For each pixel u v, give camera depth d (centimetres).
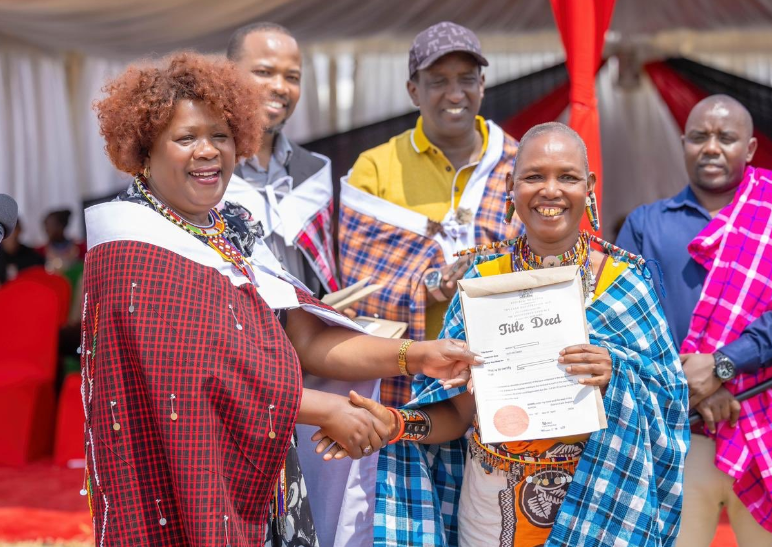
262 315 245
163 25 686
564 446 257
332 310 287
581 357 246
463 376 263
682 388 268
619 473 253
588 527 252
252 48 370
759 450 322
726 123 349
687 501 337
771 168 666
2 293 718
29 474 653
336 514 306
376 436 265
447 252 360
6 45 841
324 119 909
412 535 276
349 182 389
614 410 251
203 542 221
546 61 853
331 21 710
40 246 916
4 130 899
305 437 308
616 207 904
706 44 786
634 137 898
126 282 228
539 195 255
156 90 237
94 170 934
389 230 367
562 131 259
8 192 910
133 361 227
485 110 727
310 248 367
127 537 225
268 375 234
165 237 237
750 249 331
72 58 903
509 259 276
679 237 350
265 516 240
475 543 267
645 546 252
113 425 226
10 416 688
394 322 336
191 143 240
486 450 264
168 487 229
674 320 345
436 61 361
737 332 327
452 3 678
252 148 256
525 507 259
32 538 480
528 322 250
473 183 370
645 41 780
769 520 323
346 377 287
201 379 226
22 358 707
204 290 232
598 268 268
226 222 268
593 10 373
